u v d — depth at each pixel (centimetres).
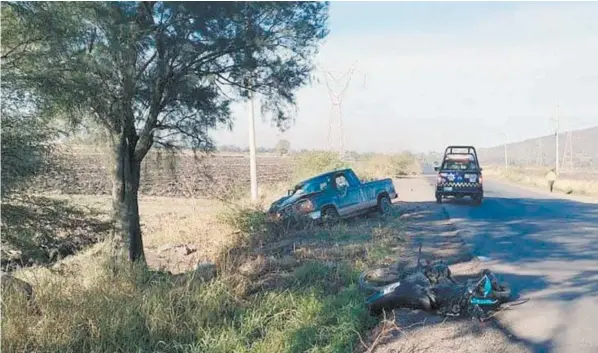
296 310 782
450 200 2453
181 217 2311
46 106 1087
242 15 1338
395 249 1166
